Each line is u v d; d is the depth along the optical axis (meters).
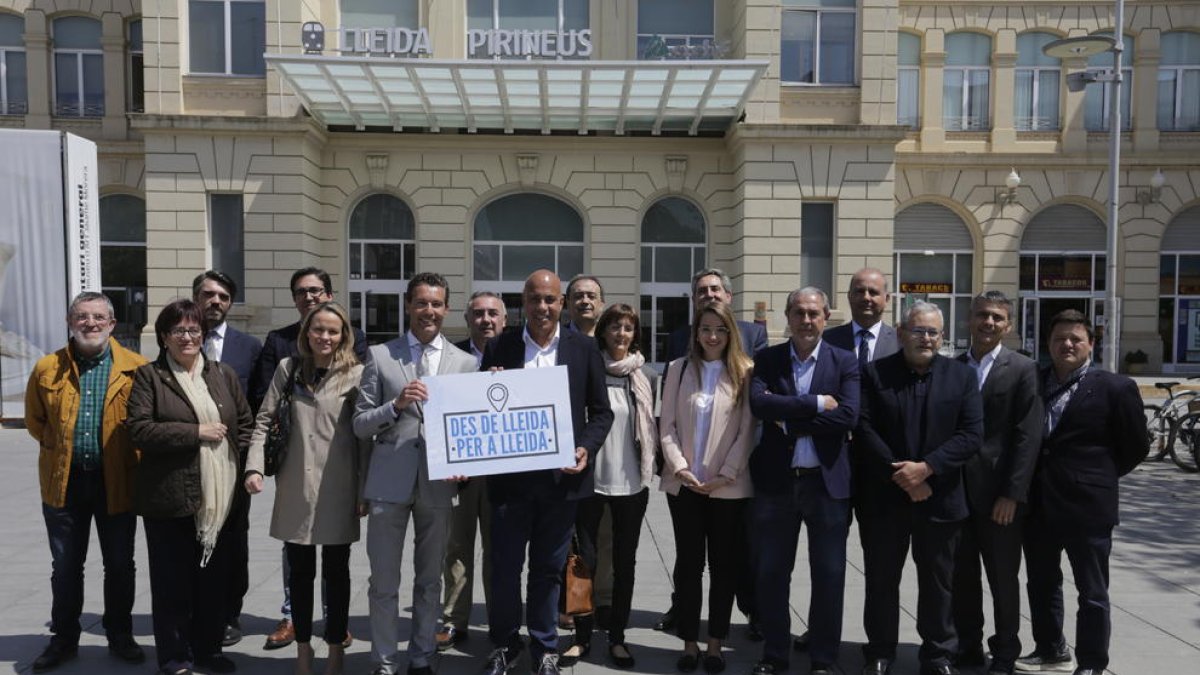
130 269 19.95
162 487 4.20
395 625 4.34
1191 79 21.56
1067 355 4.44
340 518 4.30
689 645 4.67
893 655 4.52
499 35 15.37
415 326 4.44
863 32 16.75
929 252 21.41
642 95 15.79
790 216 16.67
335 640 4.41
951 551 4.41
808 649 4.77
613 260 17.70
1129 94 21.50
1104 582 4.39
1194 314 21.70
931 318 4.37
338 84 15.04
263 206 16.16
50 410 4.44
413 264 17.77
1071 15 21.06
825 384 4.42
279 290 16.23
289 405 4.33
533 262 18.00
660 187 17.70
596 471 4.79
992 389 4.48
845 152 16.61
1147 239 21.47
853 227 16.66
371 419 4.17
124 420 4.46
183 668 4.35
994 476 4.44
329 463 4.29
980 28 20.98
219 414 4.36
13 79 19.72
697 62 14.45
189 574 4.40
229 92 16.45
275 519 4.31
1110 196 16.08
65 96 19.70
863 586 6.04
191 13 16.52
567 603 4.58
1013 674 4.57
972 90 21.39
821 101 17.00
